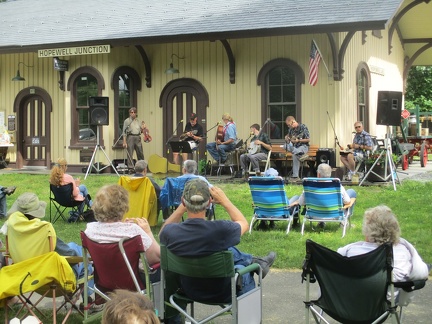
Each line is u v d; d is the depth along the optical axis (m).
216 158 16.34
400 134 22.22
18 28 20.53
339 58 15.98
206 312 6.07
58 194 10.69
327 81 16.11
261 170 16.02
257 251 8.41
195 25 16.95
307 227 10.02
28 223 5.39
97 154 18.19
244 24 16.14
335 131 16.03
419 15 20.44
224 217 11.03
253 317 4.89
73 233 9.84
